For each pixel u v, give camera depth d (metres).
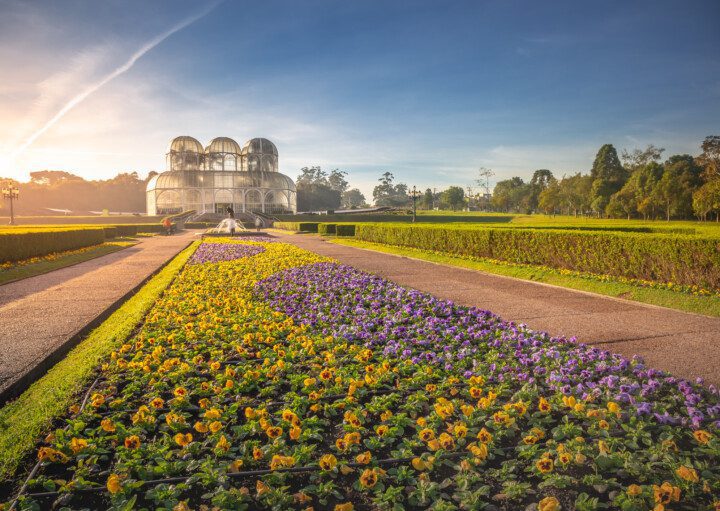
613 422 3.88
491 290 11.11
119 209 143.38
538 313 8.58
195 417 4.18
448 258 17.59
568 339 6.78
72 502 3.02
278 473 3.15
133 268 15.38
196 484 3.17
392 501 2.95
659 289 10.07
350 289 10.17
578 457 3.23
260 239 33.38
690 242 9.94
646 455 3.40
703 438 3.48
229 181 94.75
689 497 2.98
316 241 31.25
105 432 3.82
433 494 2.97
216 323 7.06
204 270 13.80
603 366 5.09
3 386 4.66
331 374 4.58
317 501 3.01
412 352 5.73
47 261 17.66
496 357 5.48
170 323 7.15
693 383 4.87
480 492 2.93
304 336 6.20
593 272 12.41
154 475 3.23
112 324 7.43
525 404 4.14
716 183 46.62
